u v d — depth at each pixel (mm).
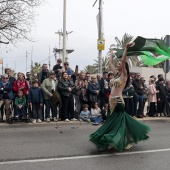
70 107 11305
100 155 6219
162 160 5910
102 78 11836
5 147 6906
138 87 12227
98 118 11078
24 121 10656
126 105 11711
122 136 6301
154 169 5293
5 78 10445
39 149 6727
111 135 6219
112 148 6824
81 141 7688
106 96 11617
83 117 11227
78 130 9602
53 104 10898
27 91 10641
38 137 8242
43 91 10812
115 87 6625
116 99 6570
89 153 6387
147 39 6895
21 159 5863
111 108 6648
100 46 13836
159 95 12867
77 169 5250
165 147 7070
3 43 15516
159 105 12914
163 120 12242
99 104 11648
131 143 6762
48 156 6109
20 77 10602
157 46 7375
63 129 9789
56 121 10961
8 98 10445
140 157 6105
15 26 15320
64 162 5680
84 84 11609
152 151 6633
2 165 5457
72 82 11258
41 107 10727
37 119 10773
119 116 6547
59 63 12195
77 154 6285
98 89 11461
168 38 12203
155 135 8781
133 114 12000
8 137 8211
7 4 14836
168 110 12969
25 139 7918
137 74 12320
